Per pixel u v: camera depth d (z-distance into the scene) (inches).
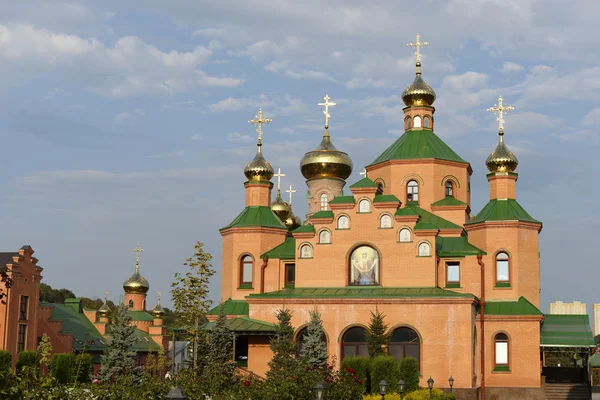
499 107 2667.3
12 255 2802.7
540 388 2368.4
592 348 2445.9
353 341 2316.7
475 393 2233.0
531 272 2507.4
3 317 2667.3
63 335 3176.7
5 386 890.7
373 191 2448.3
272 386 1494.8
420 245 2389.3
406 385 1862.7
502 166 2598.4
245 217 2721.5
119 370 2217.0
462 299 2252.7
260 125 2829.7
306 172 3034.0
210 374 1667.1
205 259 2186.3
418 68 2898.6
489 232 2517.2
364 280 2412.6
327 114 3095.5
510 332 2416.3
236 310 2591.0
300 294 2402.8
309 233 2482.8
